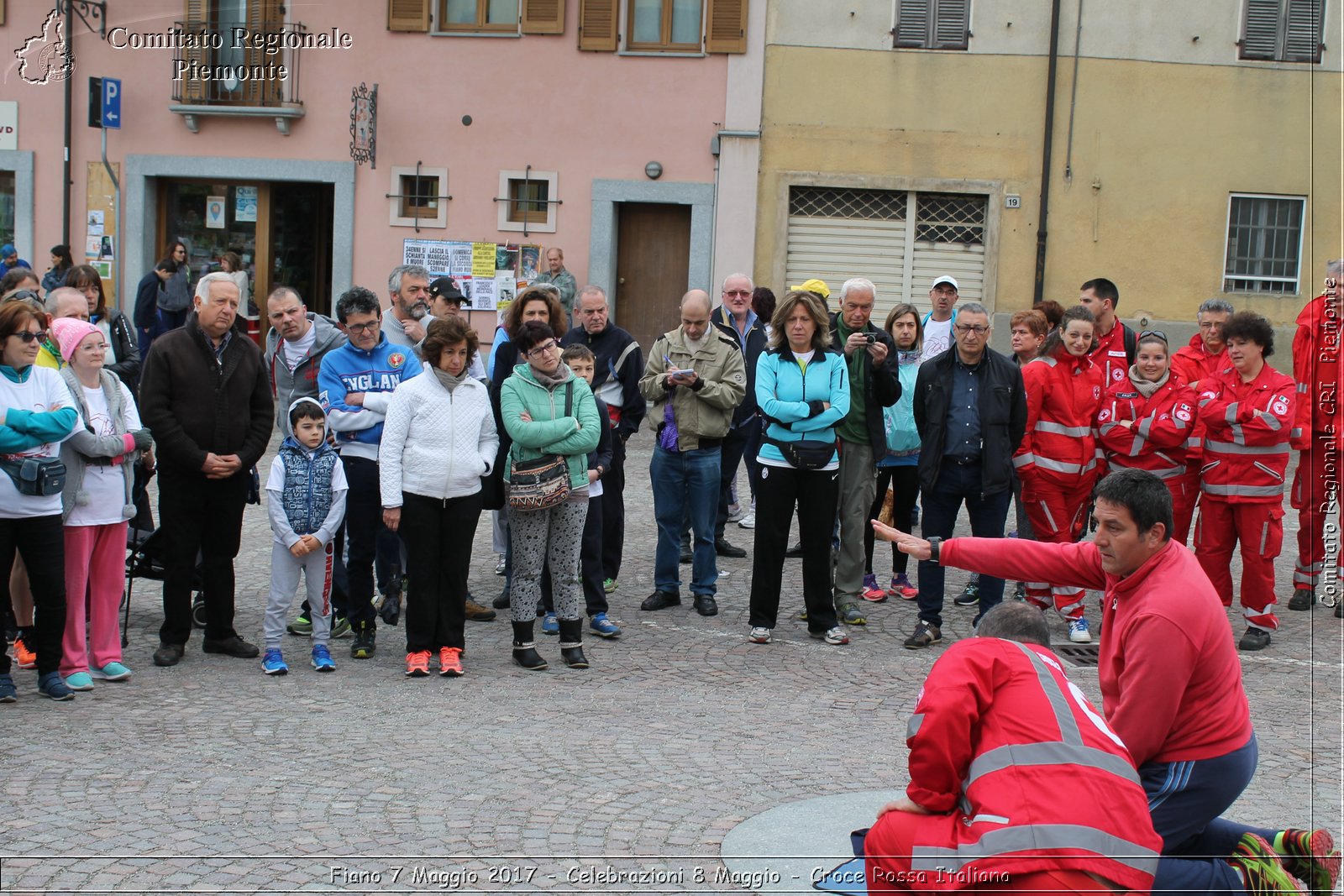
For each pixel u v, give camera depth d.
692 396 8.38
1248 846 4.07
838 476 8.09
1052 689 3.78
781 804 5.14
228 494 7.13
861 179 17.41
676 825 4.89
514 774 5.42
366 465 7.28
